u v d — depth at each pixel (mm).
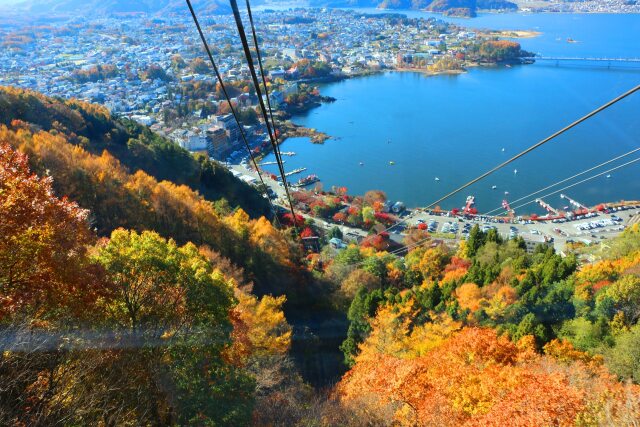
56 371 15945
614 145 123375
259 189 109000
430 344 34906
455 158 128500
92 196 53406
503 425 20672
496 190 110375
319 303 53375
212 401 22031
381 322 37406
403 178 120875
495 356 29391
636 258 48188
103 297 20734
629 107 148125
